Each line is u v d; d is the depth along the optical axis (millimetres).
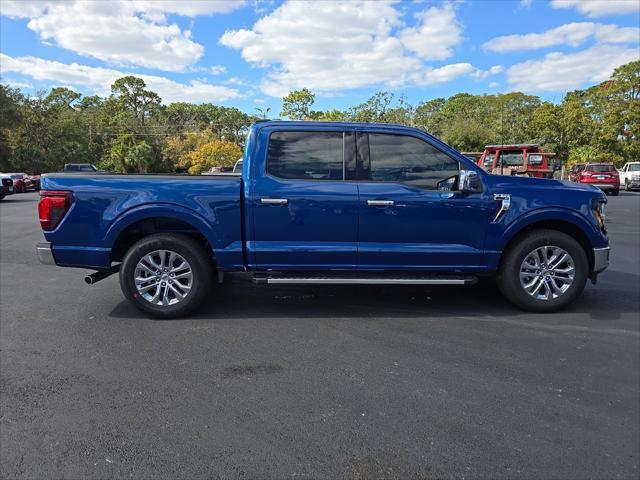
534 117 41125
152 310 4730
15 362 3736
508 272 4926
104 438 2715
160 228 5004
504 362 3766
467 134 38625
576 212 4844
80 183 4613
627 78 40250
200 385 3361
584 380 3463
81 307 5215
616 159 38125
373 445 2656
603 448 2648
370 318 4832
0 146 44562
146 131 68875
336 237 4742
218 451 2596
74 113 62125
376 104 39219
